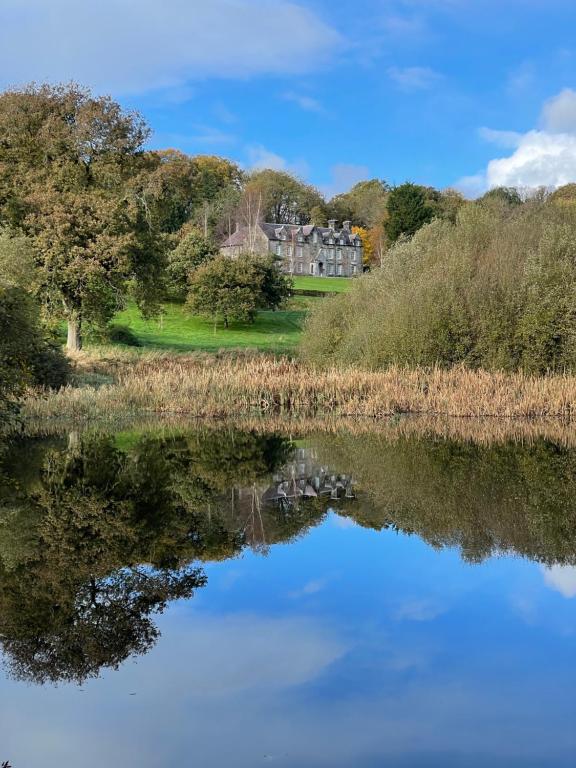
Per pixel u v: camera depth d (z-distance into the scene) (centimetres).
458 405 2614
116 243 3503
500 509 1301
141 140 3931
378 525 1207
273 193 11619
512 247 3086
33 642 748
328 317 3497
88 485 1535
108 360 3525
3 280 2023
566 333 2842
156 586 910
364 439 2145
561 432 2239
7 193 3519
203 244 6200
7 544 1100
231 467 1738
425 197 8412
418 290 3053
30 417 2539
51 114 3688
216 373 2969
